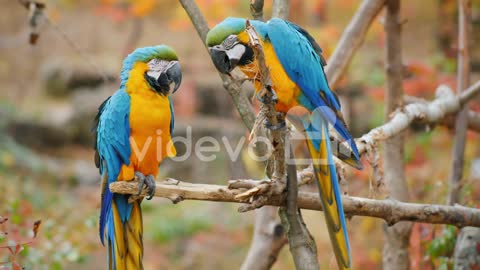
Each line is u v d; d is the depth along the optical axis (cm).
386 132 866
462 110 1032
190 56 2767
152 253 1812
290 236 740
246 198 703
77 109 2491
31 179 2003
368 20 1009
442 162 1459
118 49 2919
